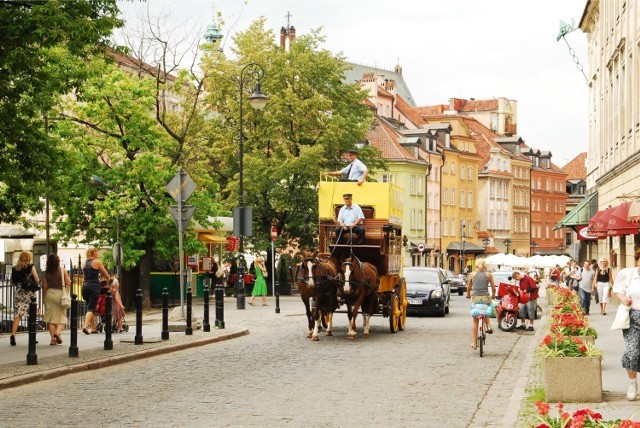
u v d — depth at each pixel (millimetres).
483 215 133875
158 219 42656
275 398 14453
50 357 19484
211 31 86375
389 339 26047
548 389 13859
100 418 12594
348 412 13141
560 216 161875
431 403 14055
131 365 19188
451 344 24516
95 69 24141
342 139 64562
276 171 60750
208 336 25344
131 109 42188
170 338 24656
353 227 26422
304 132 63906
